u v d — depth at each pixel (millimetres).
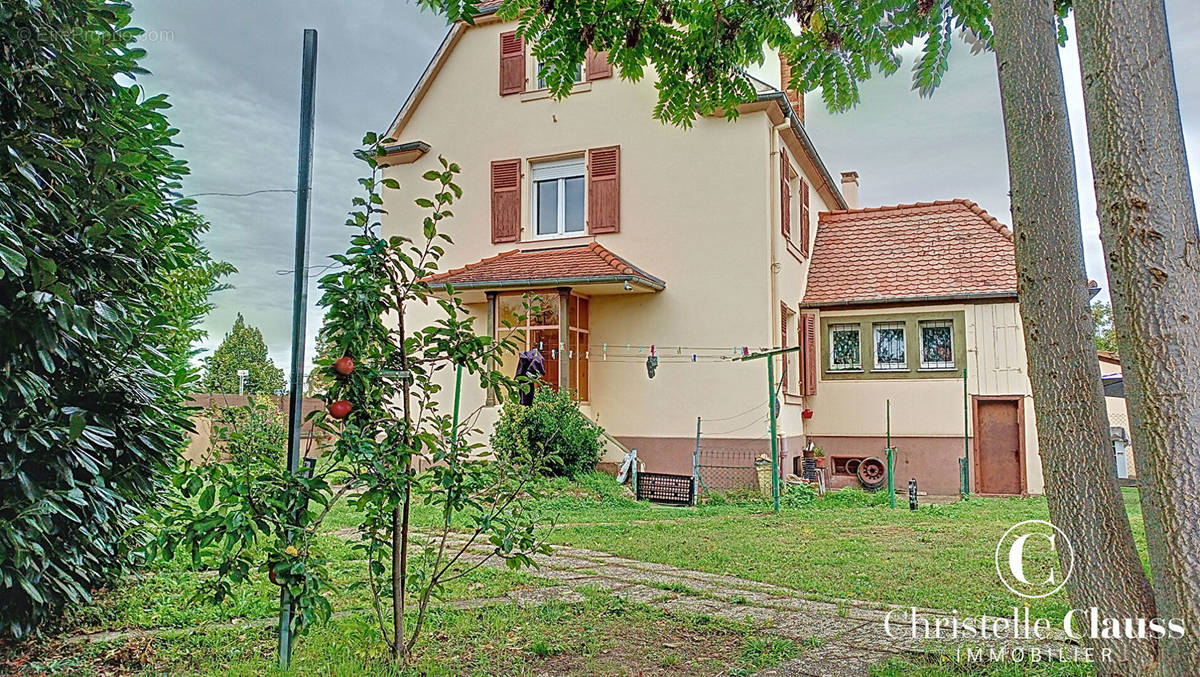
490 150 15875
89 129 4520
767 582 6254
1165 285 2695
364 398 3814
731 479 13867
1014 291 15438
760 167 14219
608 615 5094
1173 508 2682
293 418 3771
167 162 5367
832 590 5918
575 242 15258
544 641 4379
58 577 4195
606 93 15227
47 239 3977
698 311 14352
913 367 16188
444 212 3959
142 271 4762
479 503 4094
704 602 5520
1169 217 2715
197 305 8477
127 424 4820
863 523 10109
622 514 11047
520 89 15742
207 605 5031
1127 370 2803
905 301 16094
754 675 3930
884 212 18688
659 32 5480
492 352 4141
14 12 3912
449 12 5215
